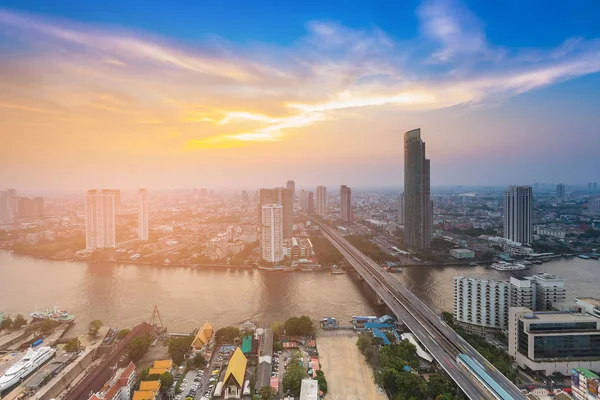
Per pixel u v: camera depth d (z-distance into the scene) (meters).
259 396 196.50
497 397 176.75
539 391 192.00
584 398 180.00
